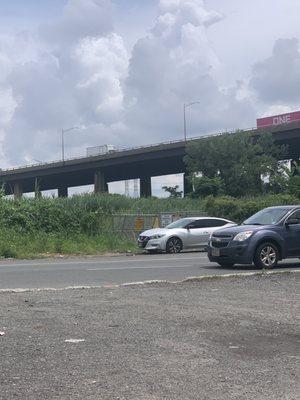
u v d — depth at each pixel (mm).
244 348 6914
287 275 13734
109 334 7535
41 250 25625
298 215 16531
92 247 26953
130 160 87750
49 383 5543
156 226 31250
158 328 7898
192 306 9570
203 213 35562
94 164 92812
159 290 11508
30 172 100250
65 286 12891
